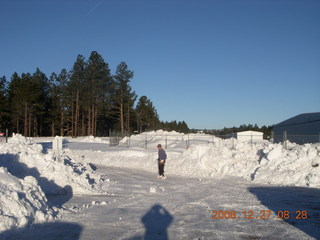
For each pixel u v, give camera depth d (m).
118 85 63.22
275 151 16.39
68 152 16.81
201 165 18.91
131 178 16.61
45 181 11.24
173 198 10.91
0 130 66.38
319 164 14.86
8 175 7.96
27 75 68.00
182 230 7.06
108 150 31.34
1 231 6.28
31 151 12.07
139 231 6.94
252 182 15.16
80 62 63.81
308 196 11.35
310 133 44.66
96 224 7.42
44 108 70.38
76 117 64.94
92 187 12.41
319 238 6.54
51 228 6.96
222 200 10.57
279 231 7.03
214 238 6.50
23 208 7.05
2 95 64.88
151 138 42.34
